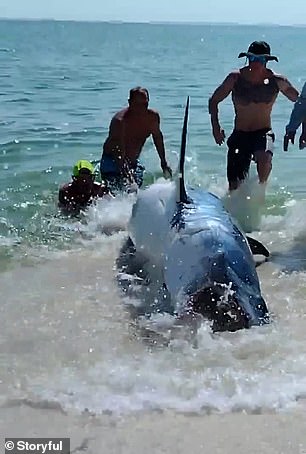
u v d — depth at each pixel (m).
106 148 7.77
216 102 7.41
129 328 4.61
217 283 4.57
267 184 7.99
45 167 9.19
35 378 3.93
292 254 6.10
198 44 61.00
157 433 3.41
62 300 5.05
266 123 7.43
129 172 7.70
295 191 8.09
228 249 4.79
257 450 3.28
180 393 3.75
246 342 4.34
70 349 4.29
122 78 22.64
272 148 7.34
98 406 3.63
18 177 8.62
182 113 14.38
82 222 6.91
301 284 5.37
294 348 4.27
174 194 5.44
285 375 3.93
